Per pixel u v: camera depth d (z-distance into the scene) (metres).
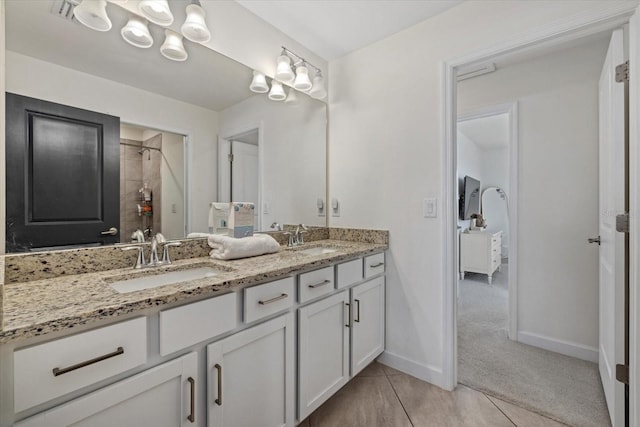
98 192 1.24
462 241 4.18
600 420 1.43
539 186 2.20
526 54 2.15
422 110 1.78
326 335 1.48
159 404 0.87
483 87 2.44
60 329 0.68
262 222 1.87
